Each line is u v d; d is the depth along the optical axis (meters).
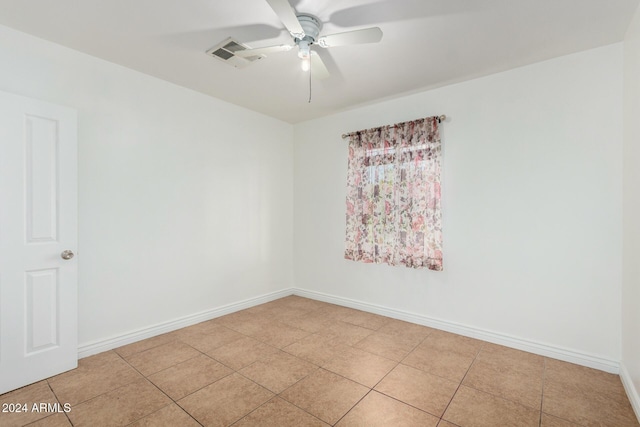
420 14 2.04
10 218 2.10
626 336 2.21
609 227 2.39
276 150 4.30
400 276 3.51
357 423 1.80
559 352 2.58
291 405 1.96
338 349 2.76
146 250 2.96
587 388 2.17
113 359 2.54
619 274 2.36
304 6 1.96
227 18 2.11
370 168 3.64
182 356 2.60
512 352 2.71
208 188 3.48
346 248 3.85
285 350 2.73
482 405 1.98
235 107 3.75
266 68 2.81
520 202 2.77
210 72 2.90
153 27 2.21
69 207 2.36
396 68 2.80
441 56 2.59
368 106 3.77
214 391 2.11
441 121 3.20
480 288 2.98
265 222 4.15
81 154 2.54
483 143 2.96
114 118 2.74
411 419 1.84
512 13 2.03
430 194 3.19
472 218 3.02
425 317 3.32
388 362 2.52
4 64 2.19
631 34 2.11
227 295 3.68
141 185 2.92
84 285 2.56
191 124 3.31
